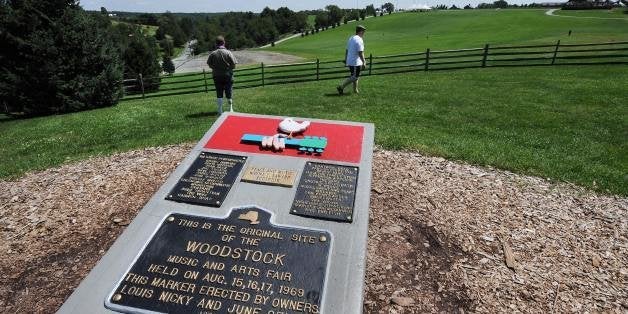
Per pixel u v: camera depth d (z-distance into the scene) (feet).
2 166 25.21
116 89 54.80
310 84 57.41
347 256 11.51
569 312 12.80
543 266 14.89
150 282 10.92
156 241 12.03
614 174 22.08
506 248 15.83
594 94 40.68
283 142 15.57
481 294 13.46
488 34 150.61
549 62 67.21
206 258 11.50
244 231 12.26
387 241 16.15
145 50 108.58
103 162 24.18
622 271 14.70
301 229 12.26
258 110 36.37
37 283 14.23
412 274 14.38
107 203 19.11
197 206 13.14
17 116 54.24
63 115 47.75
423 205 18.84
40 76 50.44
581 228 17.33
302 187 13.75
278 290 10.66
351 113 34.40
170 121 33.68
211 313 10.21
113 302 10.45
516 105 37.19
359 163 14.84
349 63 42.37
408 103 38.42
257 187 13.78
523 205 19.08
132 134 30.42
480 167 23.11
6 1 50.67
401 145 25.91
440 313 12.72
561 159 24.09
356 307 10.34
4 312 13.03
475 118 33.01
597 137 28.27
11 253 15.85
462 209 18.60
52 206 19.07
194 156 15.30
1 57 51.57
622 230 17.21
